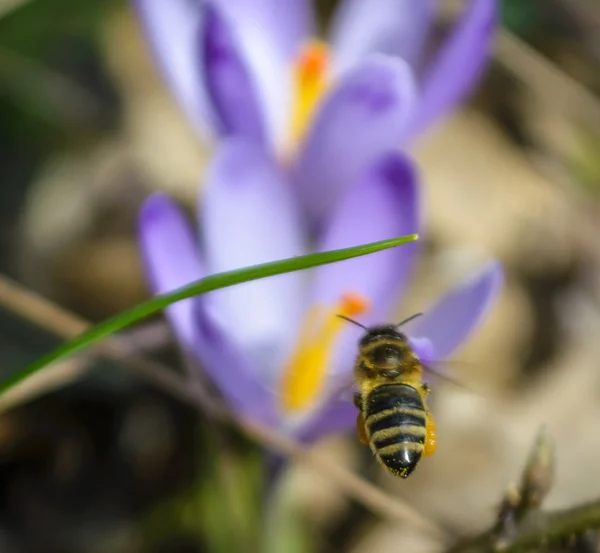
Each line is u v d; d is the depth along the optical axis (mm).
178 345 187
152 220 170
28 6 229
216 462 199
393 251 181
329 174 190
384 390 166
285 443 181
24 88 233
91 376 220
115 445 220
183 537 212
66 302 230
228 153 179
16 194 234
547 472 166
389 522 218
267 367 187
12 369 215
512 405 232
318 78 193
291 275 185
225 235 182
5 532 214
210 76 184
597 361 237
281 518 199
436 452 223
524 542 167
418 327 177
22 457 219
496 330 238
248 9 198
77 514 216
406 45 198
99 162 240
